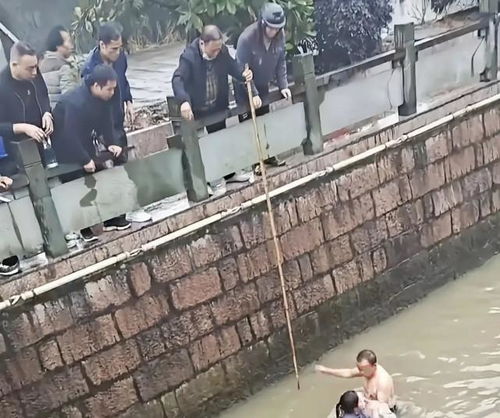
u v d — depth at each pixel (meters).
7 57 5.97
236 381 7.38
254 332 7.42
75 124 6.20
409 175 8.31
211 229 6.92
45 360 6.18
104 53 6.31
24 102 6.03
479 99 8.90
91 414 6.51
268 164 7.57
